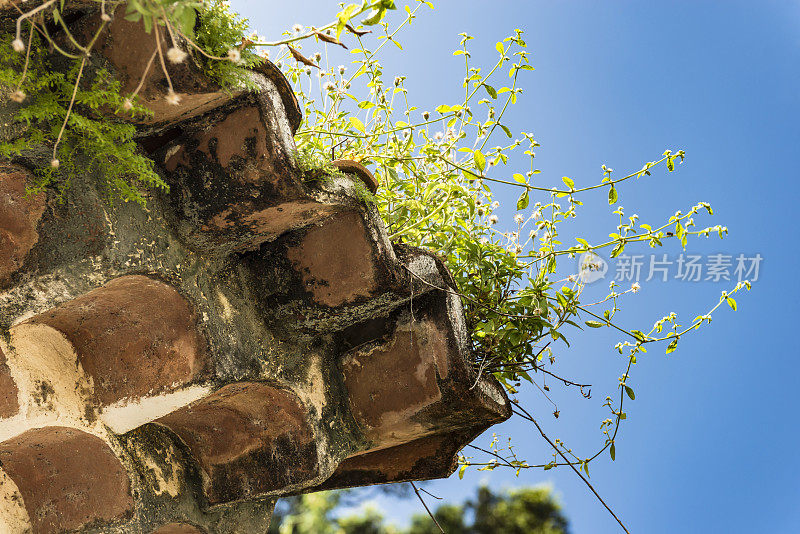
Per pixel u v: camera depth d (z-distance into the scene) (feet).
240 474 8.61
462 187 9.53
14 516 7.89
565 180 9.52
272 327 7.98
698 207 9.66
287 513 39.99
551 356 9.75
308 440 8.27
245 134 6.58
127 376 7.47
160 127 6.59
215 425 8.63
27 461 7.80
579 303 9.70
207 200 6.84
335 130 9.77
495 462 11.60
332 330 8.18
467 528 41.14
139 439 8.16
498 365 9.25
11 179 5.93
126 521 7.84
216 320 7.31
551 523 41.45
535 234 10.04
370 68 10.13
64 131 5.91
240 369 7.48
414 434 8.83
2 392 6.82
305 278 7.77
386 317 8.57
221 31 6.08
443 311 8.20
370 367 8.67
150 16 4.98
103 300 7.09
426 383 8.34
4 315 6.03
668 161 9.62
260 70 6.49
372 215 7.47
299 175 6.70
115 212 6.33
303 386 8.23
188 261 7.09
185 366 7.28
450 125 9.98
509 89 9.82
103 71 5.86
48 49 5.90
